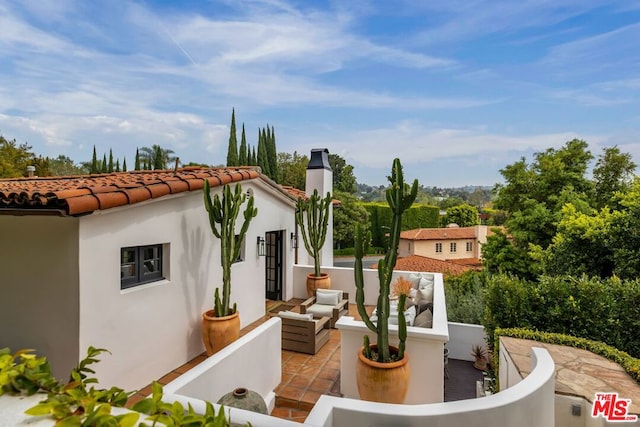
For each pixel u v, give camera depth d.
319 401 3.46
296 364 6.66
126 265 5.48
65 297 4.63
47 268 4.75
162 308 5.96
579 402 4.45
